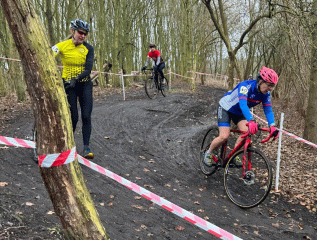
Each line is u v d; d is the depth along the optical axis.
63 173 1.17
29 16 1.05
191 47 15.89
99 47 13.21
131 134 5.32
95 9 14.10
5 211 2.07
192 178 3.71
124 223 2.31
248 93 2.99
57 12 12.43
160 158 4.27
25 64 1.08
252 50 16.61
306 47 6.23
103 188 2.91
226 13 13.20
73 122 3.46
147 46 21.11
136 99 9.34
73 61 3.25
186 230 2.39
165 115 7.37
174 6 20.94
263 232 2.61
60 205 1.19
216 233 1.48
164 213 2.63
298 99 8.72
